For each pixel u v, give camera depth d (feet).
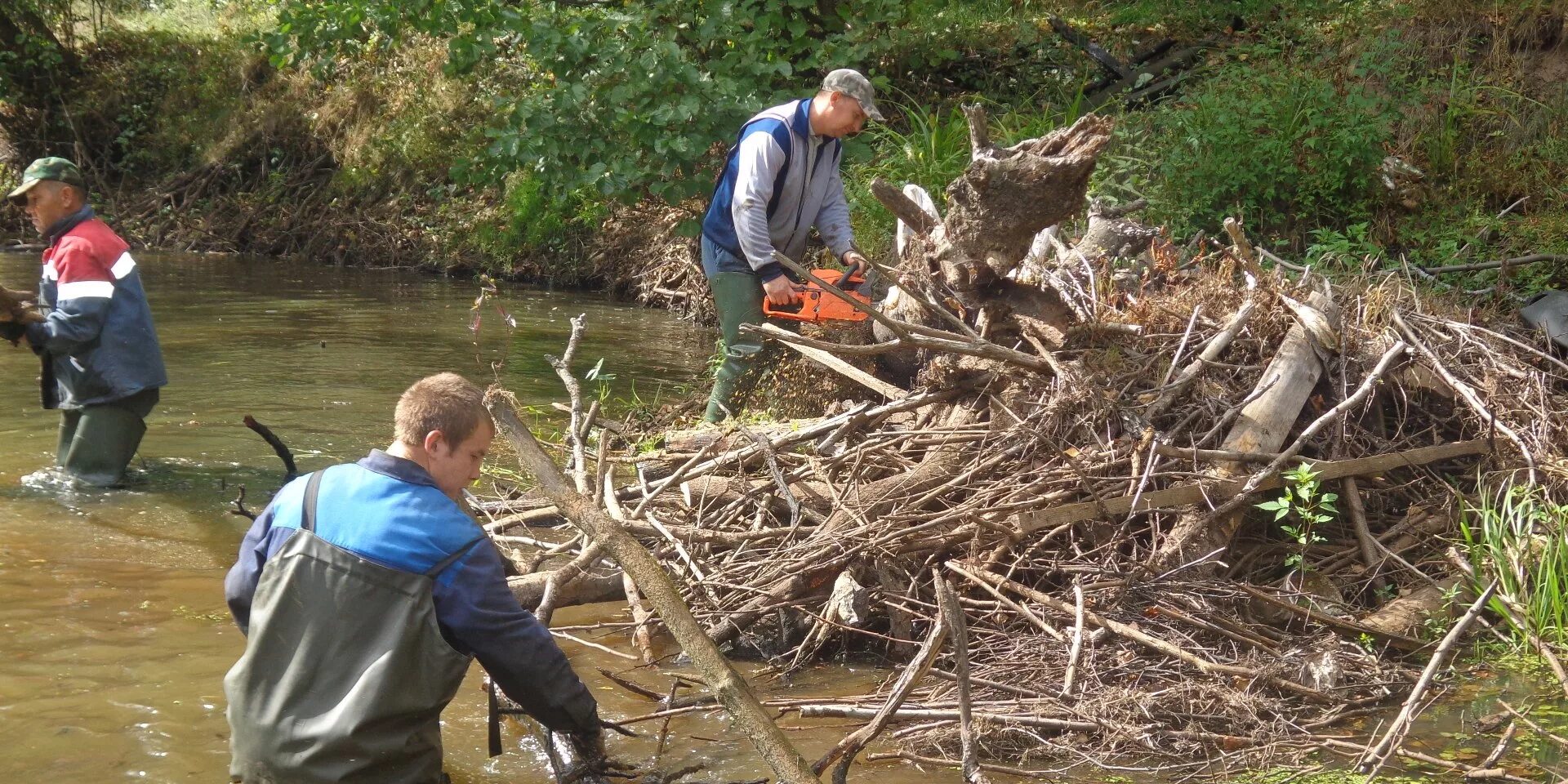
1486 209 28.43
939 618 10.95
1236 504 13.89
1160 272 19.53
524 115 29.63
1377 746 11.18
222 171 56.95
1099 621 12.62
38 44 61.41
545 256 44.75
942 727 11.73
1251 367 16.02
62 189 18.26
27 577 15.29
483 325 35.01
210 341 31.50
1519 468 15.65
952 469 14.97
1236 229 17.42
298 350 30.37
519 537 15.78
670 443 18.12
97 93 61.77
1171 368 15.51
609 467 15.44
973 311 16.96
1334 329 16.37
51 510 17.83
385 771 9.23
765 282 19.01
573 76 29.43
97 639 13.55
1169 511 13.99
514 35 49.19
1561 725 11.85
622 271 42.06
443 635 9.47
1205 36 39.19
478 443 9.80
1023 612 12.91
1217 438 15.26
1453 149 29.27
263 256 52.80
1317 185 27.78
